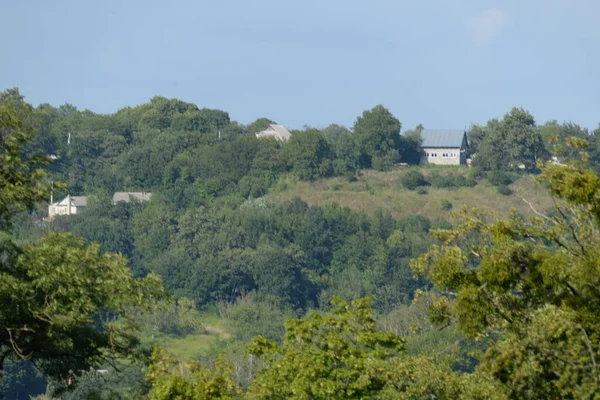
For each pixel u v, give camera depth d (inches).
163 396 3085.6
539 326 2596.0
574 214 3122.5
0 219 3890.3
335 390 3100.4
